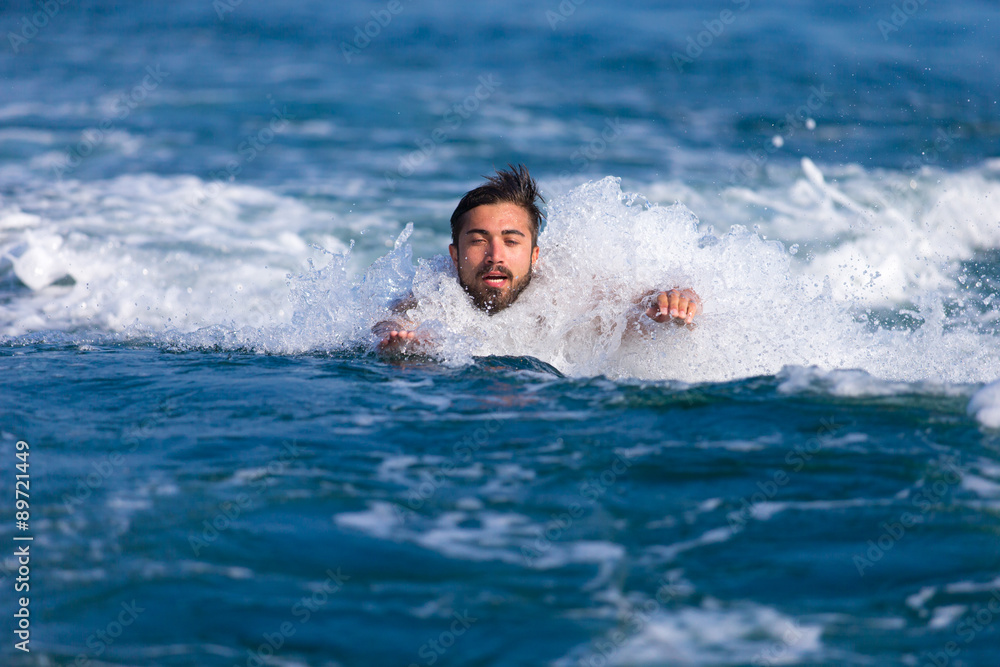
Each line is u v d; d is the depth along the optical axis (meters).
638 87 56.19
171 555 9.21
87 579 8.76
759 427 12.51
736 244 18.02
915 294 23.73
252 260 26.69
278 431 12.53
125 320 21.41
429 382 14.81
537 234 17.58
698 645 7.82
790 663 7.58
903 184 33.38
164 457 11.61
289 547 9.38
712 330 16.50
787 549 9.37
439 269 17.94
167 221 29.94
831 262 26.86
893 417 12.74
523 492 10.66
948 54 67.88
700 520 9.99
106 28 77.75
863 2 93.31
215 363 16.16
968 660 7.58
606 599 8.51
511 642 7.85
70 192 32.69
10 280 24.12
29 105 47.34
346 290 18.61
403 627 8.07
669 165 38.31
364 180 35.75
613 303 16.95
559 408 13.42
